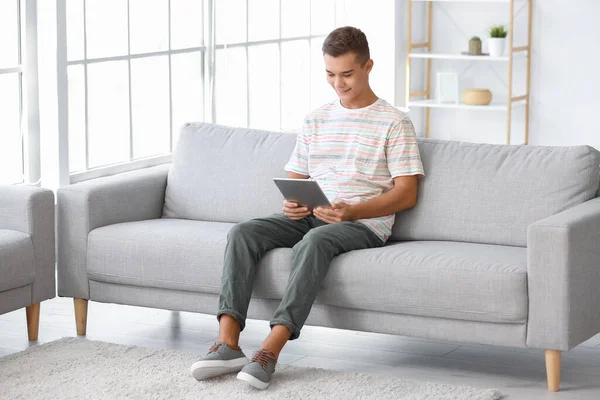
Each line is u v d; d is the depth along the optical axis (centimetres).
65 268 394
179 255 368
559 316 314
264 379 320
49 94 486
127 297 384
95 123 520
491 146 377
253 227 351
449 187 371
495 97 735
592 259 327
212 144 423
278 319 329
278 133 416
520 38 716
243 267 345
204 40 593
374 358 363
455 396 312
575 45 700
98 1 513
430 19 746
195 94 591
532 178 362
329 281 341
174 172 425
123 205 405
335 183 369
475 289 321
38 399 314
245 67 628
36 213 380
